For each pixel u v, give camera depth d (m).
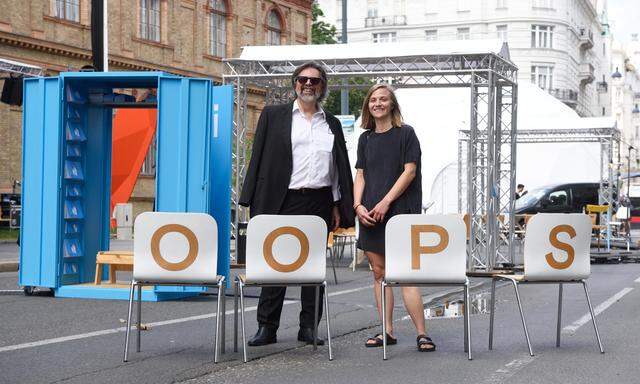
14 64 20.12
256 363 7.34
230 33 40.06
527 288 14.33
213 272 7.39
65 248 12.67
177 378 6.72
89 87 12.97
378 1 86.62
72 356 7.67
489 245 18.52
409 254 7.55
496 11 80.25
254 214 8.11
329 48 19.86
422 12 84.12
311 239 7.46
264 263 7.39
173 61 36.81
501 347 8.18
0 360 7.48
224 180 12.62
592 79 94.44
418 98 33.25
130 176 19.45
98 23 16.86
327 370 7.04
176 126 12.20
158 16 36.16
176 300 12.07
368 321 10.13
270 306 8.30
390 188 8.02
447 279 7.58
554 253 7.91
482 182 19.50
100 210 13.38
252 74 20.28
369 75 19.55
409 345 8.29
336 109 52.03
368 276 16.97
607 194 32.91
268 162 8.05
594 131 30.69
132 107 13.12
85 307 11.20
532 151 36.38
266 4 42.44
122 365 7.25
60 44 31.19
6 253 21.38
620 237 31.70
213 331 9.20
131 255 12.49
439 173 32.28
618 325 9.74
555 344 8.38
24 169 12.70
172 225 7.38
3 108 29.34
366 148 8.18
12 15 29.38
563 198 33.50
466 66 19.25
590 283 15.59
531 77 79.31
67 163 12.72
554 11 79.94
